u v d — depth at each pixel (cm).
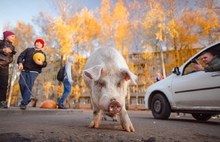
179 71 548
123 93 294
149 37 2283
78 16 2533
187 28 2286
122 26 2473
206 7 2212
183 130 307
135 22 2522
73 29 2392
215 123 483
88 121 414
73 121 403
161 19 2197
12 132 224
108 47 375
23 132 226
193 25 2245
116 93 257
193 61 417
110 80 275
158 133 261
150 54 2348
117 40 2427
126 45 2462
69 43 2331
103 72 282
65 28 2309
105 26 2534
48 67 3067
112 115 255
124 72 289
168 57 2606
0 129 249
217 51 441
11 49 491
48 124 325
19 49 2716
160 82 618
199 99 464
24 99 527
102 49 367
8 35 480
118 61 332
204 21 2177
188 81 499
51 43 2498
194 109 480
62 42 2297
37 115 574
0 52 469
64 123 356
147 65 2545
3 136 204
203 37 2212
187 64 530
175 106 538
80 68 2553
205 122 509
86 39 2502
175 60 2311
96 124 303
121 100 272
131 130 272
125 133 249
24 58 543
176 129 317
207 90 443
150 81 2502
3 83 483
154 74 2555
